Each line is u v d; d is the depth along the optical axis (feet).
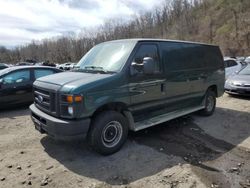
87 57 18.25
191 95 21.04
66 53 278.87
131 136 18.31
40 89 15.57
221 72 25.04
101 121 14.55
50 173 13.28
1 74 27.07
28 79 28.45
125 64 15.58
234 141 17.57
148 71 15.40
